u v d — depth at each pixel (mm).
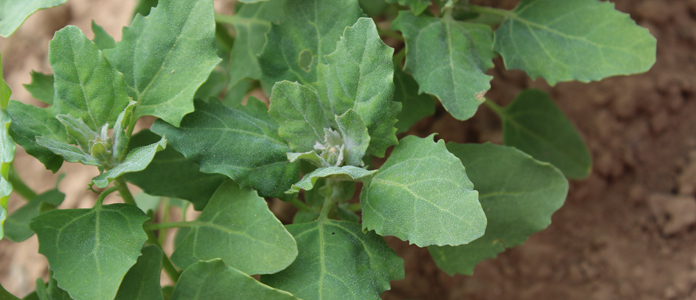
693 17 417
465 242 270
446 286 395
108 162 294
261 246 283
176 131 294
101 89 293
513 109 383
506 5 412
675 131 405
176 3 297
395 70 349
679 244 385
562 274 390
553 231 397
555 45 328
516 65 325
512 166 321
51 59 290
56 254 275
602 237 392
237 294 279
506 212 323
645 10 415
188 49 297
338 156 298
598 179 402
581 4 331
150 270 288
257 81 400
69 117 289
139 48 299
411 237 277
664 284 379
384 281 289
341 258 290
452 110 307
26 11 305
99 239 278
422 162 286
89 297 267
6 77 479
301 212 332
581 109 410
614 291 382
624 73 320
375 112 293
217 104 303
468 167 323
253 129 302
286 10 314
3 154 272
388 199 285
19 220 337
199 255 289
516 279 393
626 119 407
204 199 317
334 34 311
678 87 404
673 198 389
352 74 292
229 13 431
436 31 323
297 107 297
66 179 444
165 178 316
